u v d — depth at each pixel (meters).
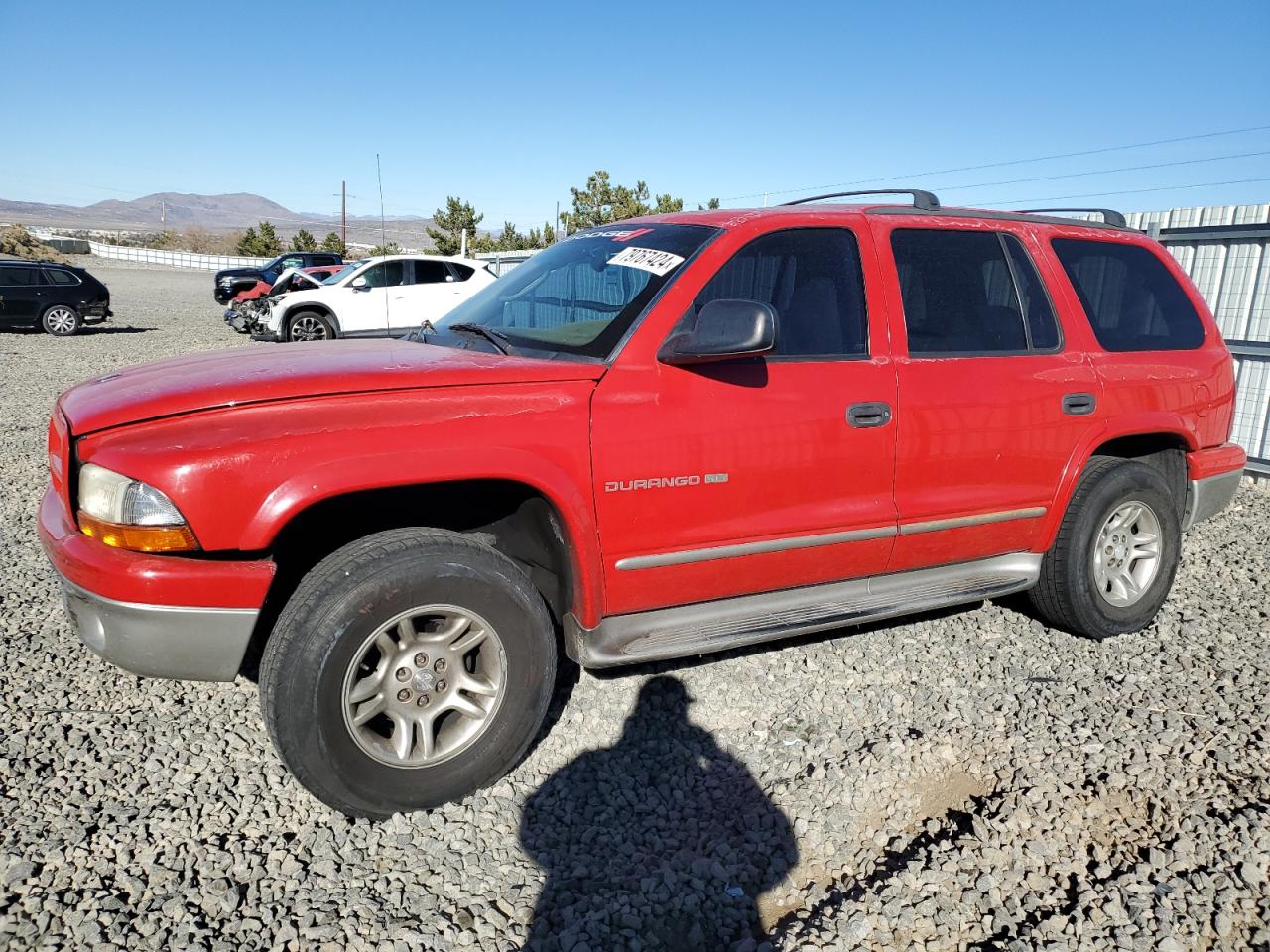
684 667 3.93
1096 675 3.94
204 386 2.73
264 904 2.46
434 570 2.72
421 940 2.34
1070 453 3.99
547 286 3.70
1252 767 3.20
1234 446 4.70
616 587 3.13
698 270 3.23
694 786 3.12
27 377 12.55
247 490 2.55
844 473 3.43
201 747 3.25
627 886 2.61
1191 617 4.61
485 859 2.70
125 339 18.31
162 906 2.42
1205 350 4.51
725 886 2.62
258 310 17.64
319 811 2.89
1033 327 3.96
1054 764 3.22
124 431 2.64
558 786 3.08
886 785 3.10
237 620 2.62
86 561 2.60
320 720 2.62
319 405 2.69
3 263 18.55
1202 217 8.27
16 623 4.24
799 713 3.58
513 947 2.35
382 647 2.73
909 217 3.79
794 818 2.92
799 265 3.46
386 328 16.62
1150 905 2.49
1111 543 4.25
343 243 64.69
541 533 3.18
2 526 5.77
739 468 3.21
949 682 3.84
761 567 3.39
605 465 2.99
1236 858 2.68
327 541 3.10
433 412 2.77
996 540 3.95
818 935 2.38
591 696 3.66
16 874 2.51
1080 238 4.27
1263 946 2.36
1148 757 3.27
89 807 2.86
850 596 3.70
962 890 2.58
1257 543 5.93
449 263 17.22
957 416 3.64
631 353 3.07
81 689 3.64
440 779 2.86
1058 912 2.48
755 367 3.27
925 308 3.70
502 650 2.89
